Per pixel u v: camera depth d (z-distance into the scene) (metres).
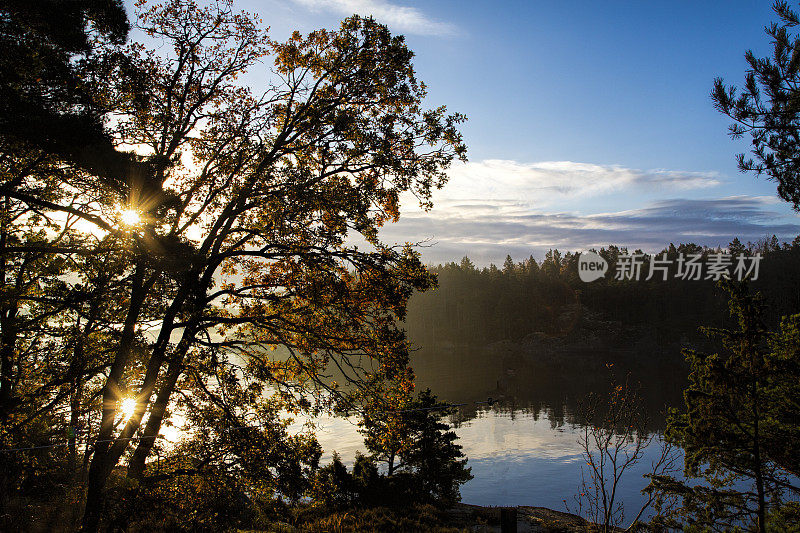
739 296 17.75
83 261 11.77
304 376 14.24
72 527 11.82
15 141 9.44
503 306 168.25
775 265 107.12
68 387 12.25
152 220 9.97
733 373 17.34
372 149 13.08
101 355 12.00
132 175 9.72
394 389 13.50
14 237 12.55
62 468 13.50
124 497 11.37
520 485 42.38
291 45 13.83
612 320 153.38
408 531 19.84
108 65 11.21
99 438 11.59
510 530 12.55
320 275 13.12
